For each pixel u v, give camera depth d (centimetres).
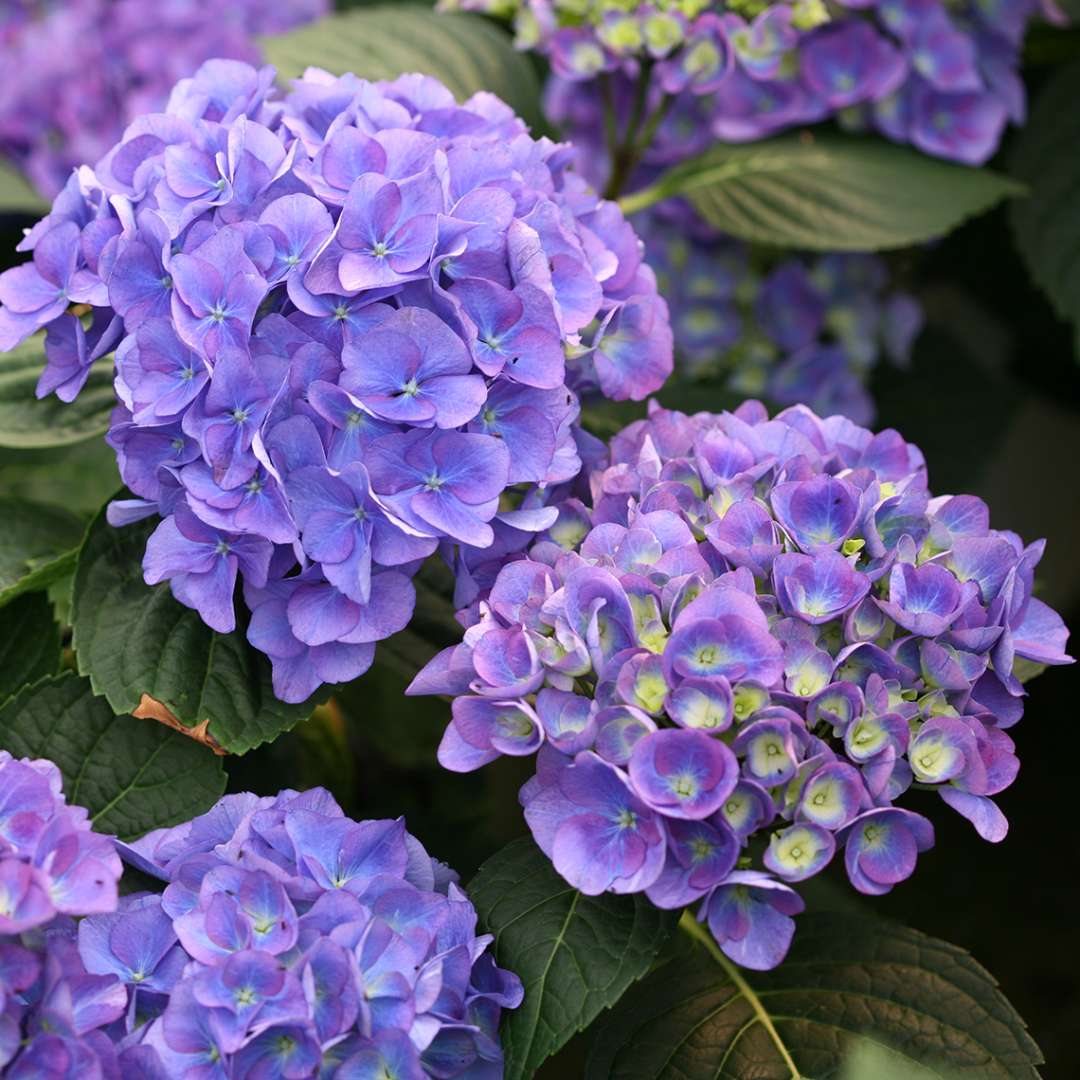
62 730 95
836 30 115
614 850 87
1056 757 146
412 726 115
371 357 90
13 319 94
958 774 88
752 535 91
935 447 138
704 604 88
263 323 90
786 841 87
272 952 86
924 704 89
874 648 89
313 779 107
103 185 95
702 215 117
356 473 90
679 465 94
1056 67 128
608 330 97
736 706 88
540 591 91
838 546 91
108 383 101
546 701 88
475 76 115
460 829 108
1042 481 148
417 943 88
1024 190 117
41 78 122
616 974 89
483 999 89
